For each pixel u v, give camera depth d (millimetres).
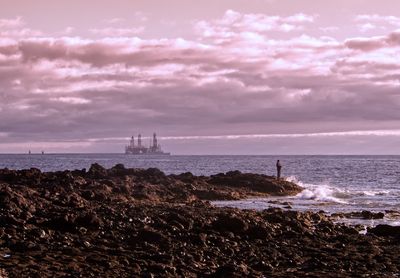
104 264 30922
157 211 49250
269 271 32156
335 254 36594
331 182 119688
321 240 41344
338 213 60188
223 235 40375
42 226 39094
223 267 31250
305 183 110188
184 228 41438
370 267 33406
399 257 35969
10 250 32531
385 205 72375
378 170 182125
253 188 88188
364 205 72312
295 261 34375
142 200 64625
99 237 37312
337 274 31609
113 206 52125
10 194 45062
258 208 65750
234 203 72312
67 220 39281
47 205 47750
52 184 67438
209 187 84625
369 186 108250
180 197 70625
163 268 30672
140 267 30984
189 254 34156
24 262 30219
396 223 54125
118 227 40062
